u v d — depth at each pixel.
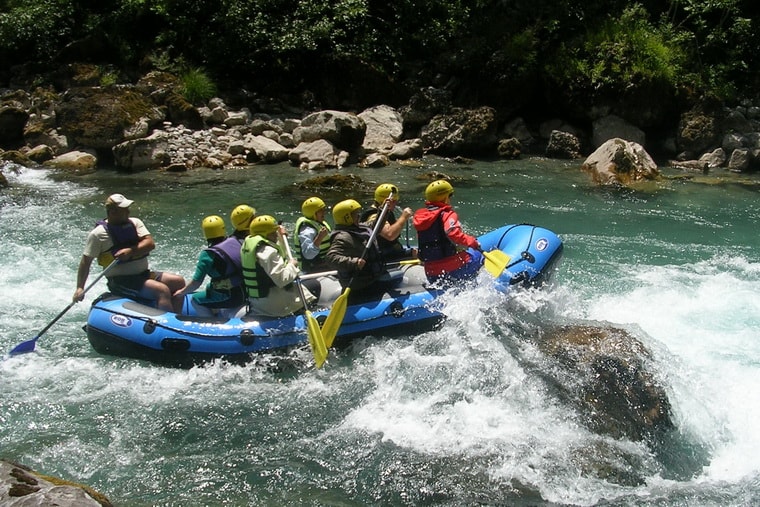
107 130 12.82
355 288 6.00
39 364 5.86
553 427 4.89
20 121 13.58
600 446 4.73
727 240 8.93
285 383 5.57
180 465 4.57
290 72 15.57
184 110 13.70
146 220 9.48
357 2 15.84
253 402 5.30
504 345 5.67
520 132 14.69
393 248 6.60
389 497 4.29
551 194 10.95
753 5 16.12
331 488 4.36
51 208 9.99
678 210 10.22
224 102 14.88
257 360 5.73
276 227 5.82
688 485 4.44
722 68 14.93
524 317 6.11
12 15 15.75
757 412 5.12
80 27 16.34
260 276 5.75
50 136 13.11
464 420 4.97
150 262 8.03
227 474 4.48
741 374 5.56
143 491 4.32
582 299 6.99
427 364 5.57
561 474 4.48
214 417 5.11
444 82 15.36
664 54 14.38
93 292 7.34
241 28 15.48
